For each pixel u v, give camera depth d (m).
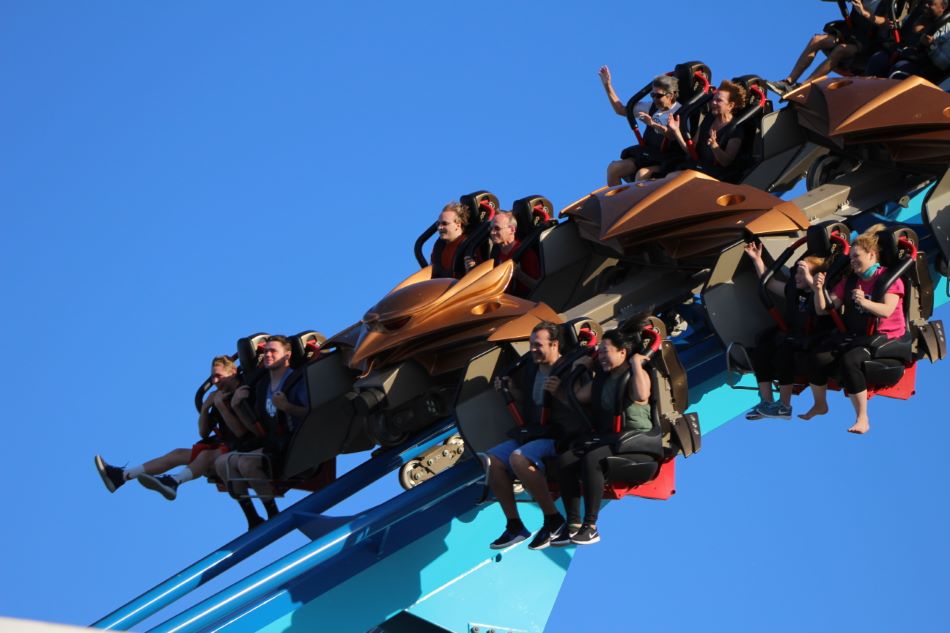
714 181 24.55
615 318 24.08
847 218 25.55
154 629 20.19
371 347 23.28
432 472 25.34
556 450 20.00
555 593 23.92
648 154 30.33
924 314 21.61
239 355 26.45
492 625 23.44
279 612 20.81
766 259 22.77
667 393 20.03
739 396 23.92
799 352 21.45
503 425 21.67
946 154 24.81
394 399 23.25
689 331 24.91
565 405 20.03
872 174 26.28
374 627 23.09
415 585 21.92
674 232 23.91
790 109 27.69
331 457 25.56
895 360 20.98
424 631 23.88
